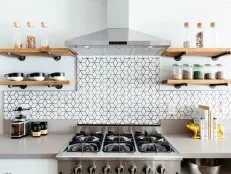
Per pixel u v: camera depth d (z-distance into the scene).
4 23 2.19
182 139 1.95
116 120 2.19
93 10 2.21
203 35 2.12
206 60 2.20
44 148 1.65
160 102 2.19
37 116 2.19
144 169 1.48
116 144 1.72
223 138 1.98
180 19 2.21
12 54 2.10
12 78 2.02
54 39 2.20
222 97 2.18
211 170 1.68
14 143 1.80
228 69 2.20
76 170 1.47
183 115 2.19
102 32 1.84
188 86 2.19
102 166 1.50
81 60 2.19
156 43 1.67
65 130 2.18
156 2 2.21
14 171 1.56
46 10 2.21
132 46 1.73
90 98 2.19
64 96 2.19
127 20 1.92
